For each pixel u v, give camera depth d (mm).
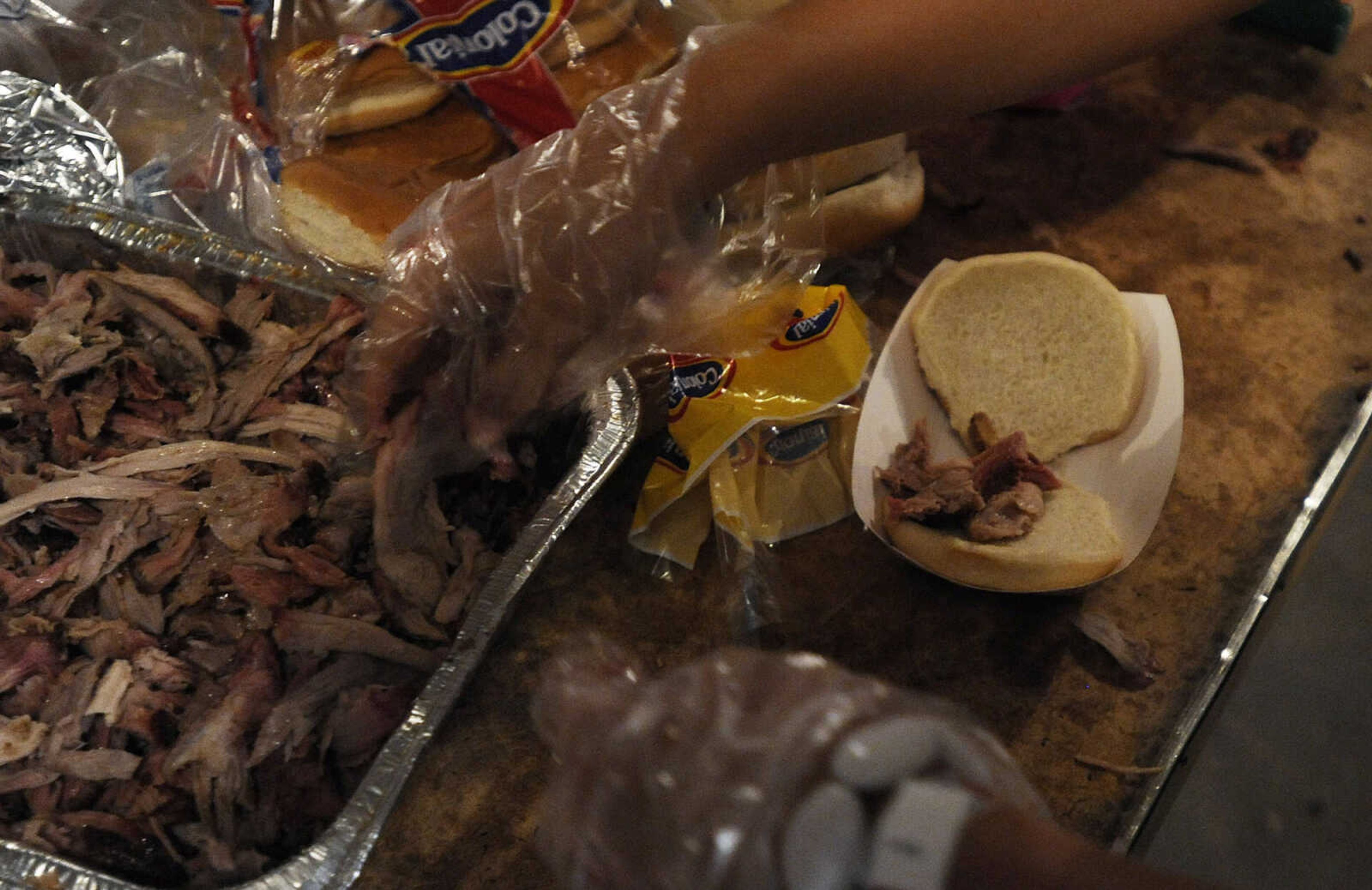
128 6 1580
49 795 1002
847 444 1302
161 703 1045
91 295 1302
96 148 1445
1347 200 1714
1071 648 1220
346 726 1031
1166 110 1833
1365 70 1927
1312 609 2062
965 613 1244
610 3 1203
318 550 1121
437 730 977
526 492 1192
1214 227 1665
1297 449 1410
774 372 1241
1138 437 1252
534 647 1209
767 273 1235
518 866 1065
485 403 1075
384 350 1021
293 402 1252
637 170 1001
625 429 1138
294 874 893
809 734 504
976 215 1665
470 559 1129
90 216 1312
